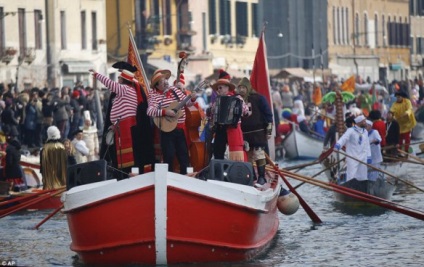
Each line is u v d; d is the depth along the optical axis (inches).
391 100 5255.9
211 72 7047.2
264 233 1929.1
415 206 2532.0
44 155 2566.4
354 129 2564.0
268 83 2378.2
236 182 1801.2
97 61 5797.2
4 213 2102.6
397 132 3134.8
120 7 6200.8
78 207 1755.7
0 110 3649.1
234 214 1761.8
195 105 1863.9
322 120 4404.5
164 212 1722.4
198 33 6978.4
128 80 1873.8
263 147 2020.2
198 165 1862.7
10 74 5022.1
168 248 1740.9
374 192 2546.8
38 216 2432.3
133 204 1731.1
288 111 4601.4
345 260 1881.2
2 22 5004.9
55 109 3732.8
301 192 2842.0
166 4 6545.3
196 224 1740.9
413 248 1991.9
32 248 2022.6
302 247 2001.7
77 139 3009.4
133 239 1740.9
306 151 4239.7
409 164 3462.1
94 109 4025.6
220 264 1782.7
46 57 5339.6
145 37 6250.0
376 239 2085.4
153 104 1823.3
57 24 5408.5
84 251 1780.3
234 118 1881.2
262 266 1817.2
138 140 1863.9
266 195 1849.2
